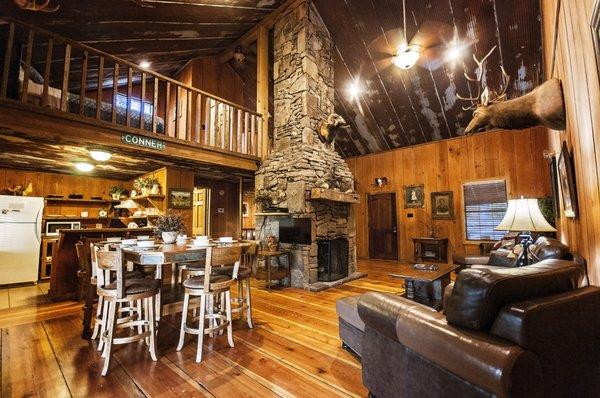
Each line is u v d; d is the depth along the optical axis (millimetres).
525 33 4559
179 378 2109
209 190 7629
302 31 5359
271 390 1965
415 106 6570
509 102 2875
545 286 1316
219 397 1883
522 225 2670
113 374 2156
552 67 3105
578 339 1291
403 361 1575
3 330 2994
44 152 4434
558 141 3348
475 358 1123
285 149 5344
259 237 5656
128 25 4398
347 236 5809
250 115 5941
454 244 6816
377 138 7824
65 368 2229
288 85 5582
